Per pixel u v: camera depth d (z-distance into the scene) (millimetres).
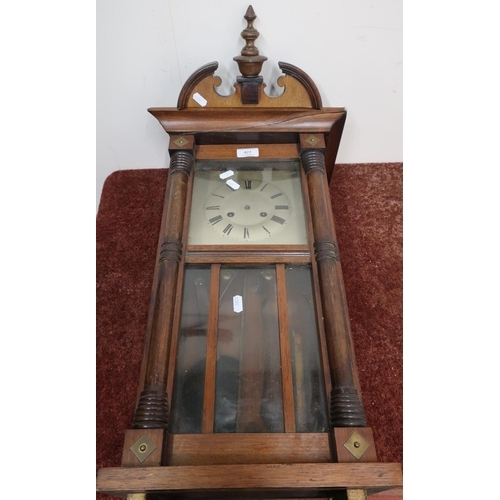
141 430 681
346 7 1073
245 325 837
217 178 1031
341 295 829
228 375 782
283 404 748
